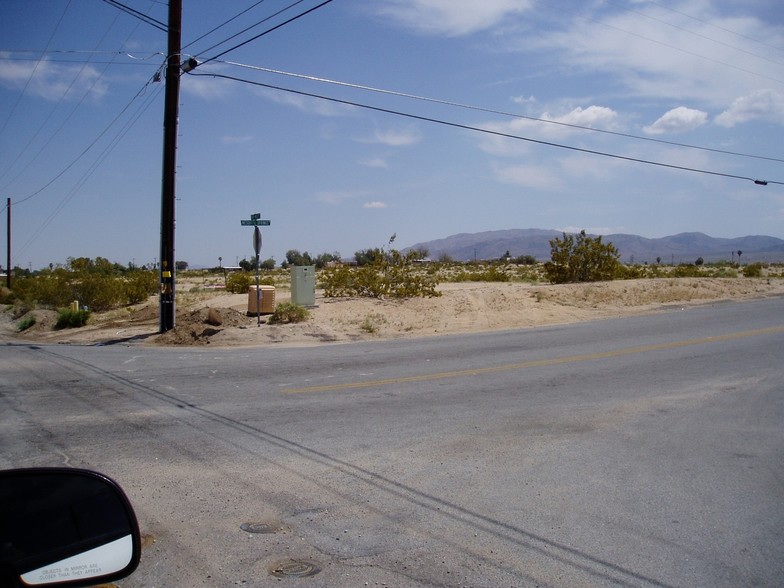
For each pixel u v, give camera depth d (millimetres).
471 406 10828
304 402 11047
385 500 6676
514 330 22484
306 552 5492
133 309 32625
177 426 9414
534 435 9125
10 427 9344
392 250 29188
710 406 10961
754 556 5496
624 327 22516
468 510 6438
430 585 4922
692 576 5117
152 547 5566
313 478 7301
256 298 23297
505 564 5285
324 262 93250
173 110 20906
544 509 6484
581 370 14258
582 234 37531
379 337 21359
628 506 6590
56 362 15805
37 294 35406
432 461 7938
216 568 5191
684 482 7316
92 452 8164
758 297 34969
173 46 20625
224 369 14492
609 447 8609
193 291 39344
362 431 9219
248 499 6664
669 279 37281
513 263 113250
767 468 7828
